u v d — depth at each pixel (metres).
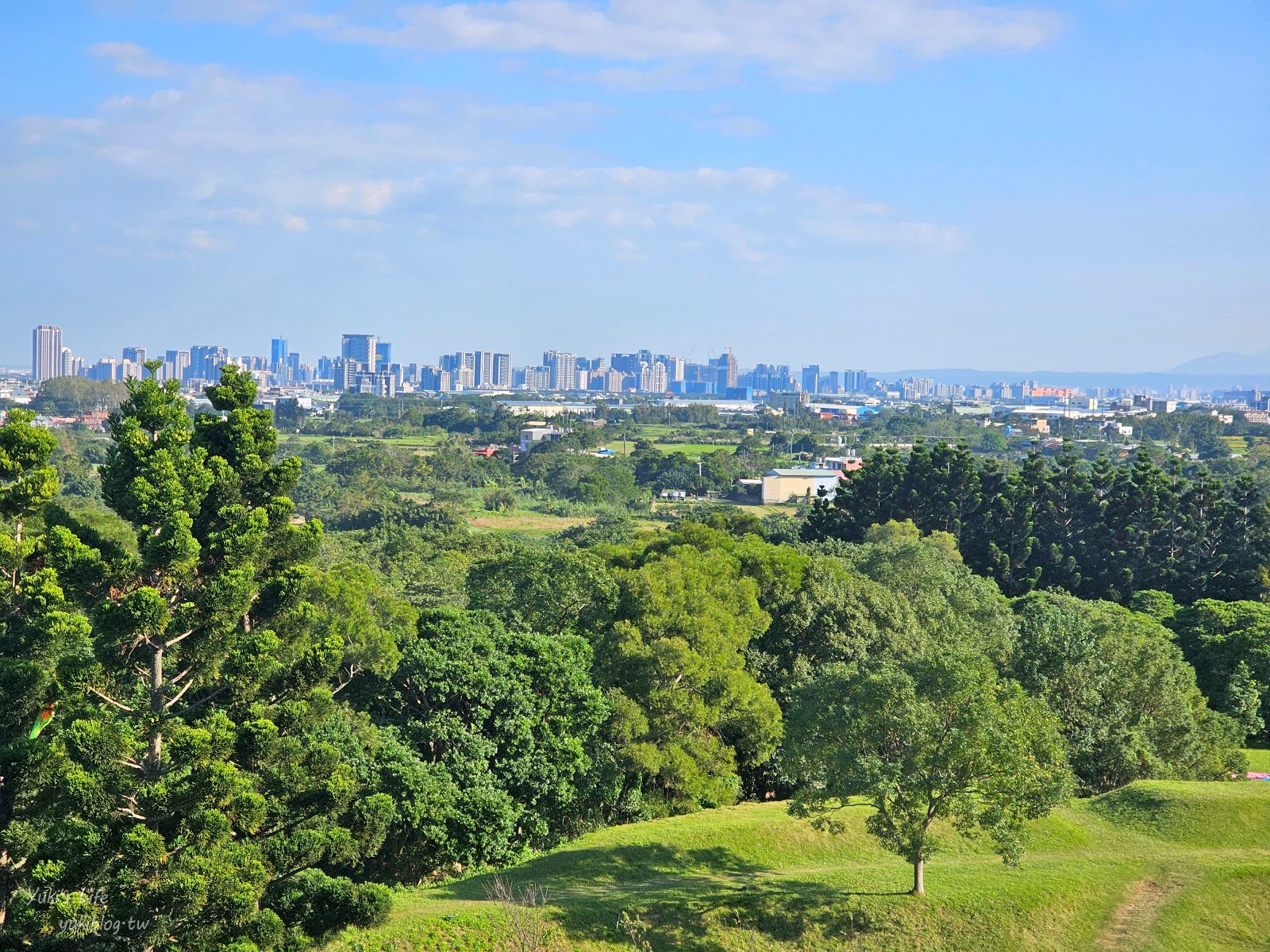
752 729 48.06
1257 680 66.00
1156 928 35.53
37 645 29.94
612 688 48.56
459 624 45.44
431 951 31.55
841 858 41.81
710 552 61.66
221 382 37.84
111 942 27.67
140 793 28.28
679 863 40.03
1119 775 49.66
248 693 32.38
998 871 38.78
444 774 39.19
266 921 28.38
